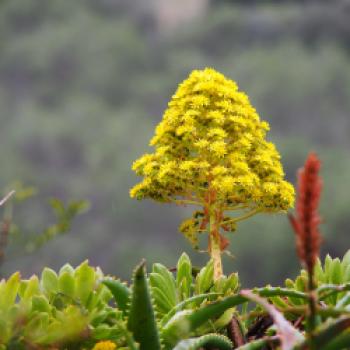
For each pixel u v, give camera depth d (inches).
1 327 96.0
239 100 130.5
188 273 122.6
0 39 5964.6
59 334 96.5
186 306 117.1
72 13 6230.3
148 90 5689.0
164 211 3944.4
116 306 109.6
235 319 110.2
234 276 119.8
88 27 6038.4
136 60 5949.8
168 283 118.6
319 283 120.6
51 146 4867.1
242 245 3587.6
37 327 97.0
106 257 3892.7
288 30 5954.7
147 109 5605.3
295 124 4881.9
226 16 6087.6
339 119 4894.2
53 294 109.6
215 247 127.8
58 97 5639.8
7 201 109.8
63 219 115.0
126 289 101.0
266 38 5984.3
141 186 129.7
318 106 4899.1
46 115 5285.4
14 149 4879.4
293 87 4950.8
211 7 6540.4
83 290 109.1
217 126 127.2
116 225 3956.7
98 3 6515.8
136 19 6437.0
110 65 5802.2
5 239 104.0
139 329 93.8
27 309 101.5
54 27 6043.3
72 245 3722.9
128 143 4845.0
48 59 5738.2
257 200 126.6
